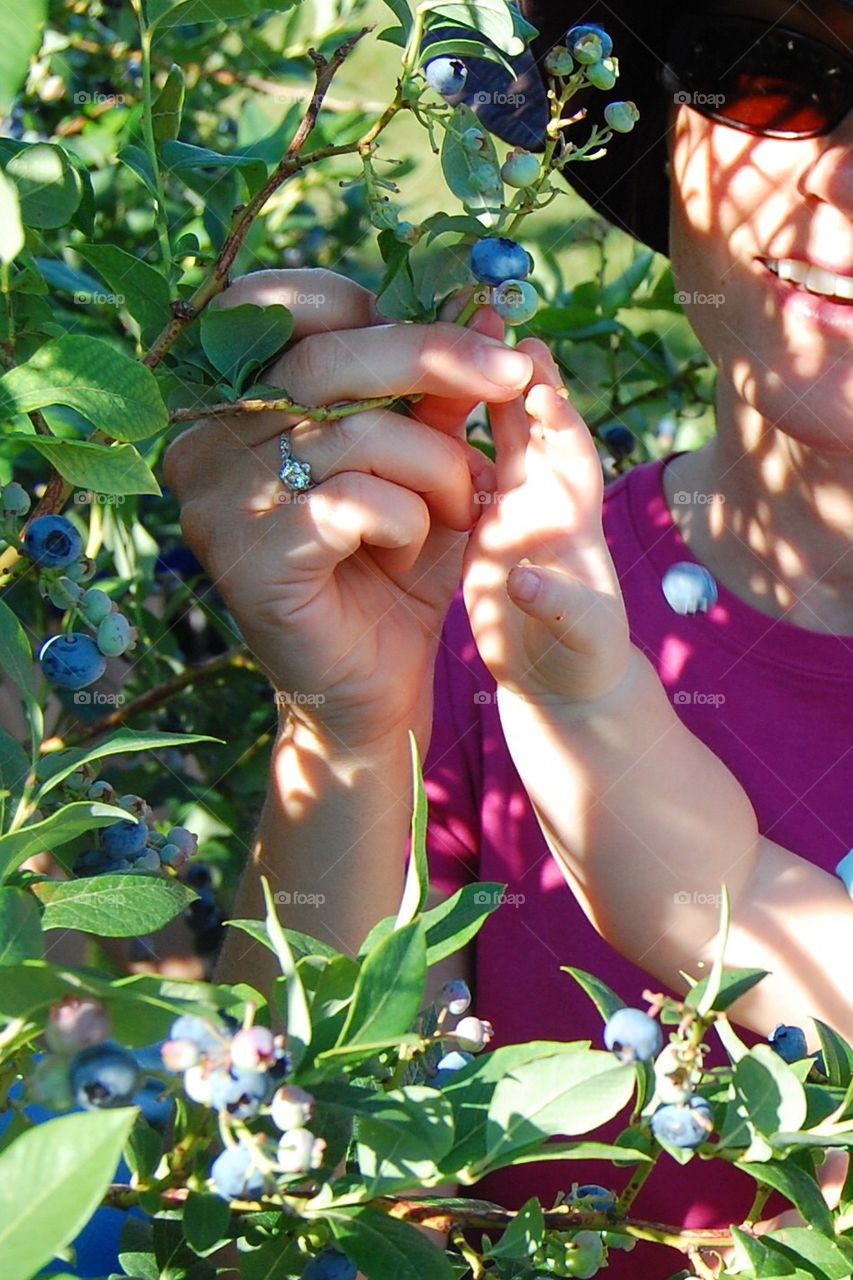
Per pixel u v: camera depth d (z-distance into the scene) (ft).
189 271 3.39
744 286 2.94
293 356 2.55
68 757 2.28
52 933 3.31
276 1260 2.17
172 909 2.16
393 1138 2.05
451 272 2.54
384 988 2.04
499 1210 2.19
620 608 2.56
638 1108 2.15
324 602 2.65
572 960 3.06
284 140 3.39
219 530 2.64
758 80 2.85
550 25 3.18
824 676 3.03
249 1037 2.00
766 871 2.61
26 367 2.25
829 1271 2.12
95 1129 1.81
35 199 2.40
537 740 2.59
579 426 2.57
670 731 2.59
